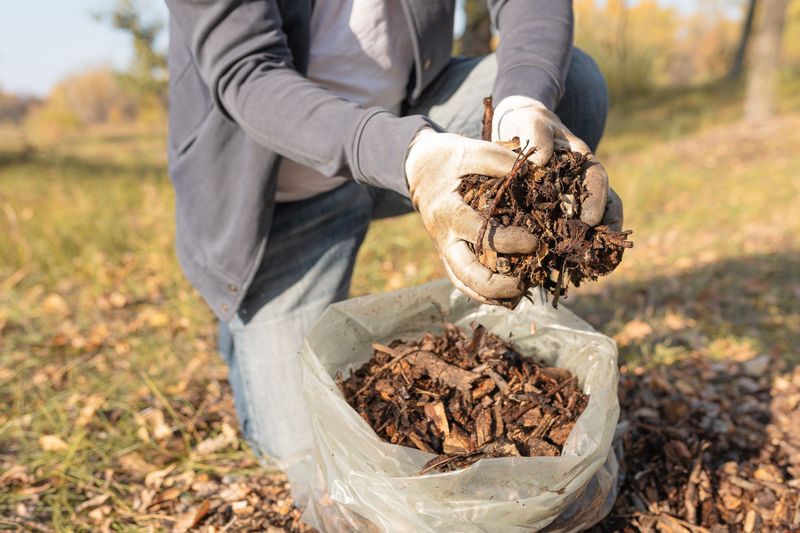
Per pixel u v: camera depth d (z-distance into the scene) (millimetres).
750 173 6289
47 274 3881
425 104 1943
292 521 1742
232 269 1747
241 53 1370
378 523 1363
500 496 1256
